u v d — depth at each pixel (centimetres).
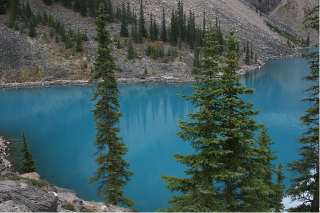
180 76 10281
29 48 10538
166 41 12938
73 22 13100
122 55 11219
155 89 9012
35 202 866
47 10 13462
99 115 1705
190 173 1057
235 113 1048
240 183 987
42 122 5516
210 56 1079
